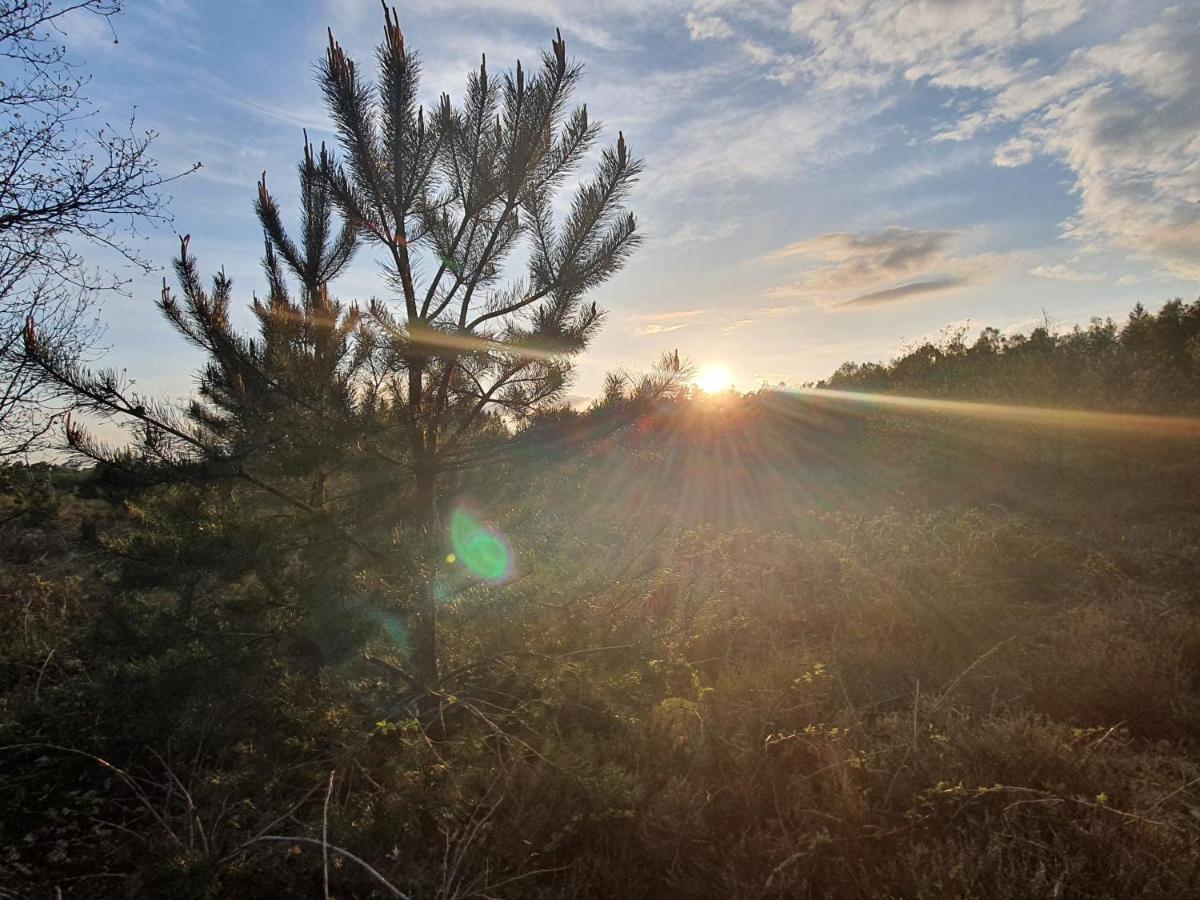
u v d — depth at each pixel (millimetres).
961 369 18172
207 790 3777
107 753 4594
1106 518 10859
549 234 4965
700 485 13062
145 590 4574
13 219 4527
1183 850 3111
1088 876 3016
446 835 3391
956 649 6074
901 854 3207
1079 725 4578
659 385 4875
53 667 5711
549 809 3680
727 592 7355
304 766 3932
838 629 6668
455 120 4750
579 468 5188
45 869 3695
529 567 4785
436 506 4867
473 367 4867
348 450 4254
